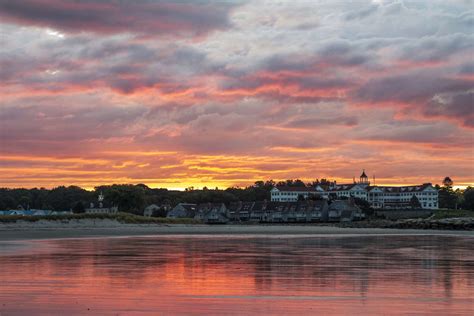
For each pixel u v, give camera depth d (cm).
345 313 1928
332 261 3928
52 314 1875
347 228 14988
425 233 10988
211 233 10688
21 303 2072
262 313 1919
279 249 5334
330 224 18225
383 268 3428
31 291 2378
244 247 5656
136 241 7019
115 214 15650
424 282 2744
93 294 2308
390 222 17112
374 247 5700
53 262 3753
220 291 2423
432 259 4125
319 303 2119
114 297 2231
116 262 3788
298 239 7719
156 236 8856
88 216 15012
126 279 2827
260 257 4288
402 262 3856
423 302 2150
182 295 2300
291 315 1892
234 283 2697
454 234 10356
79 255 4422
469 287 2570
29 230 12100
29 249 5222
